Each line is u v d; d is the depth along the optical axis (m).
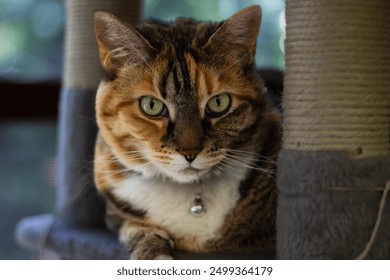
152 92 0.48
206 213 0.51
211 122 0.49
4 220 0.79
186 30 0.51
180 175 0.48
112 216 0.55
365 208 0.43
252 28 0.49
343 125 0.44
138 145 0.50
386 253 0.44
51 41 0.80
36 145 0.80
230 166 0.50
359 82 0.44
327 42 0.43
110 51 0.50
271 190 0.51
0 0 0.77
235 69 0.49
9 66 0.79
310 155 0.44
